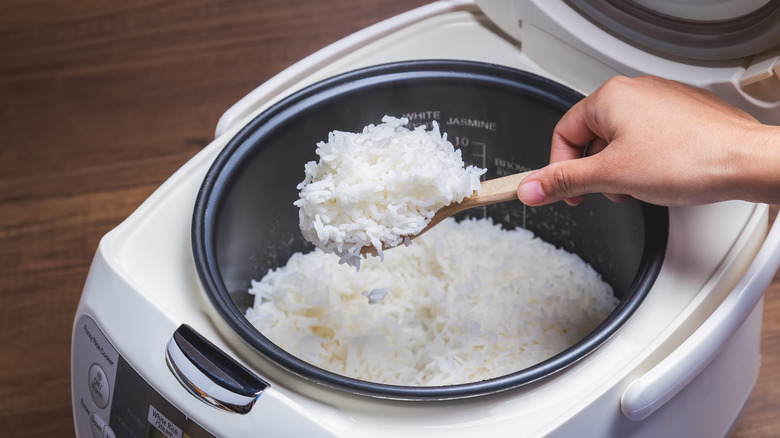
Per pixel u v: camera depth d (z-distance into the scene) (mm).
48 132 1025
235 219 706
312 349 700
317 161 743
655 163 630
